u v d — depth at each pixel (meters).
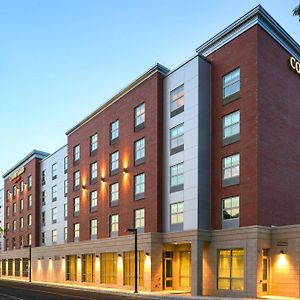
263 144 29.84
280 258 28.38
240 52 31.70
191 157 33.12
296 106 33.47
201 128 33.00
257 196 28.84
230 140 31.70
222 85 33.06
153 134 36.81
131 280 37.66
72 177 51.97
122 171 41.19
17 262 70.31
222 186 31.91
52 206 62.00
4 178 82.06
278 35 32.47
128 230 33.66
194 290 30.98
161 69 37.50
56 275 53.25
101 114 46.28
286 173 31.55
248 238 28.75
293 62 33.53
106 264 42.25
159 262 34.91
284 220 30.73
